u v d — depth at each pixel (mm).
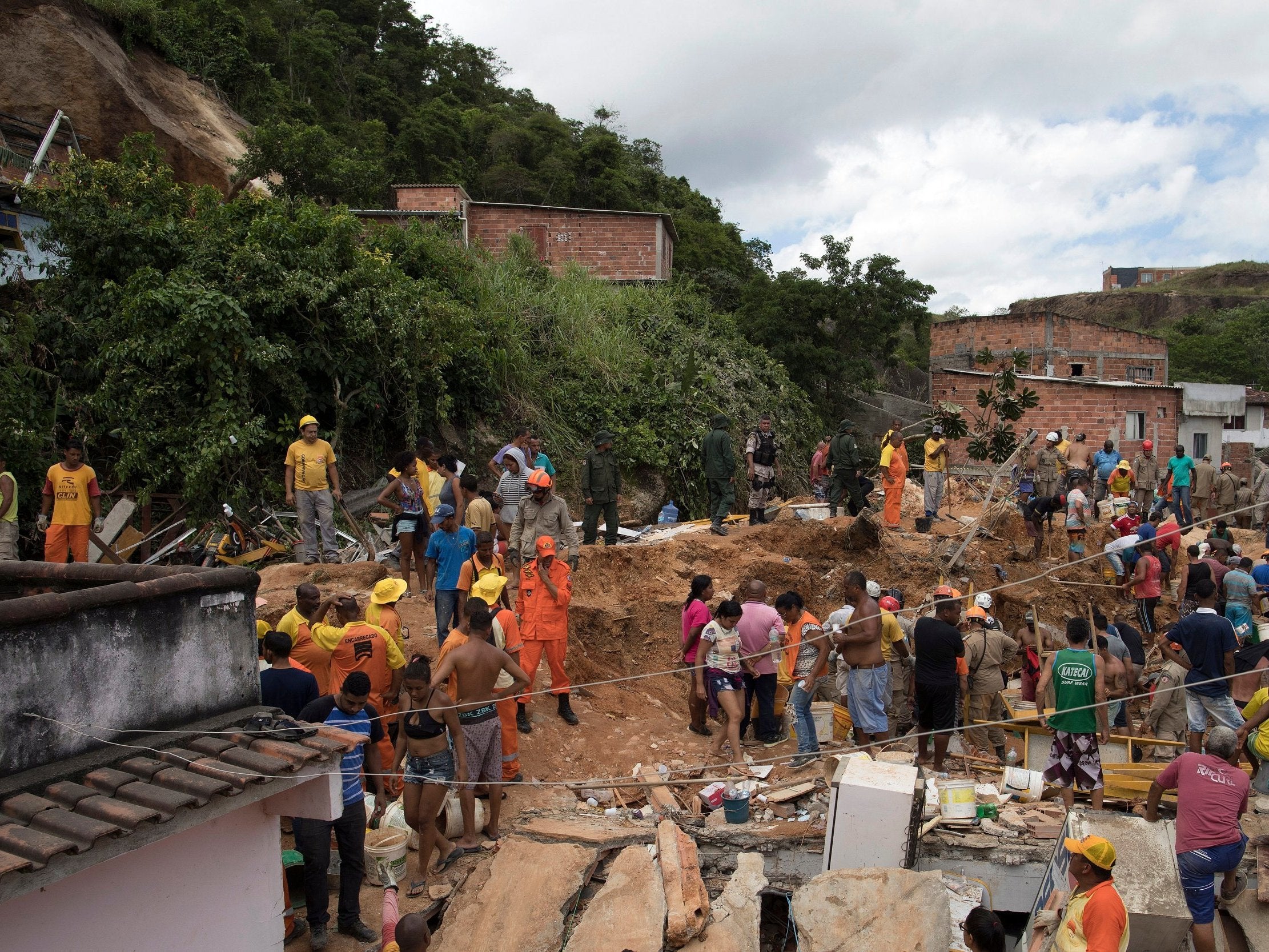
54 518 10766
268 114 25266
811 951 6652
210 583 5566
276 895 5691
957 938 6871
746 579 13812
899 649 10461
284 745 5309
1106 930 5566
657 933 6676
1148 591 14281
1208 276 89438
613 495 13859
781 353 28688
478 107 40969
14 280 14656
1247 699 8969
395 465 11500
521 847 7402
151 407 13523
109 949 4766
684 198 43750
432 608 10742
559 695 9641
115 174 14727
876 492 20266
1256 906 7109
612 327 21641
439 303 16297
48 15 18203
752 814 8312
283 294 14281
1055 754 8219
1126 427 28734
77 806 4406
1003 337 34094
